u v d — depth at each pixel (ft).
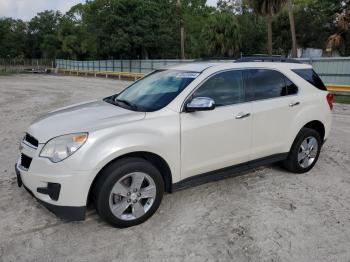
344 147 23.18
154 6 132.67
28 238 12.09
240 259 10.91
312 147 18.08
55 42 234.38
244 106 15.15
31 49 265.75
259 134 15.70
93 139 11.75
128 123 12.49
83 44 199.21
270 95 16.26
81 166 11.51
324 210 14.03
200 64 15.94
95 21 134.72
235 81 15.21
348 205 14.49
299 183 16.78
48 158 11.82
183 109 13.58
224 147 14.64
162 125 12.98
